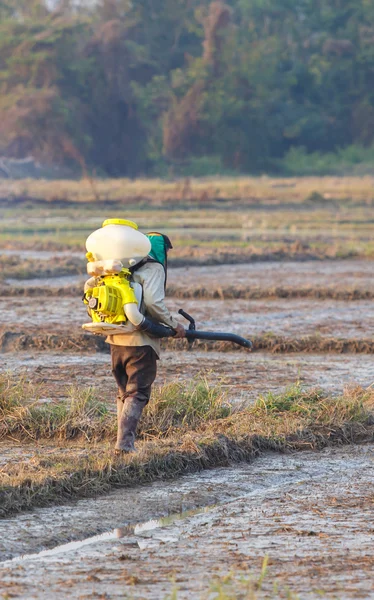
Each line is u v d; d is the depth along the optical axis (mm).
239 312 52594
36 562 17328
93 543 18562
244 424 27141
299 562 17234
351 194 186875
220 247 91125
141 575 16562
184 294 59594
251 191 192500
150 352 23281
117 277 22500
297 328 47125
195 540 18641
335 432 27203
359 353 42156
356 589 15805
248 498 21656
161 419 27078
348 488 22484
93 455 23609
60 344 41719
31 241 98000
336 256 86375
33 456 24359
